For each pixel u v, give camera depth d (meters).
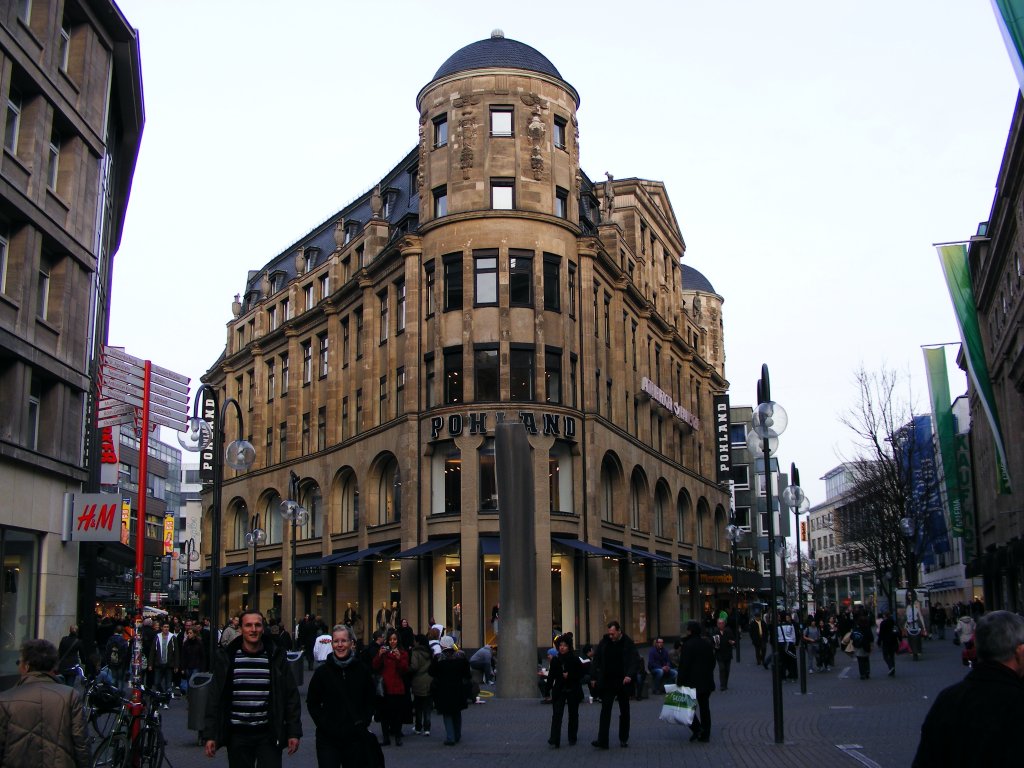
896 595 61.97
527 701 26.22
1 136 23.16
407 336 44.69
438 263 43.62
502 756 15.95
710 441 74.19
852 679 30.89
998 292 51.88
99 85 28.69
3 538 23.62
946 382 54.62
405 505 43.38
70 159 27.09
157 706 13.91
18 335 23.86
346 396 53.72
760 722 19.81
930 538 61.62
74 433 27.23
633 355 56.78
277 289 65.25
